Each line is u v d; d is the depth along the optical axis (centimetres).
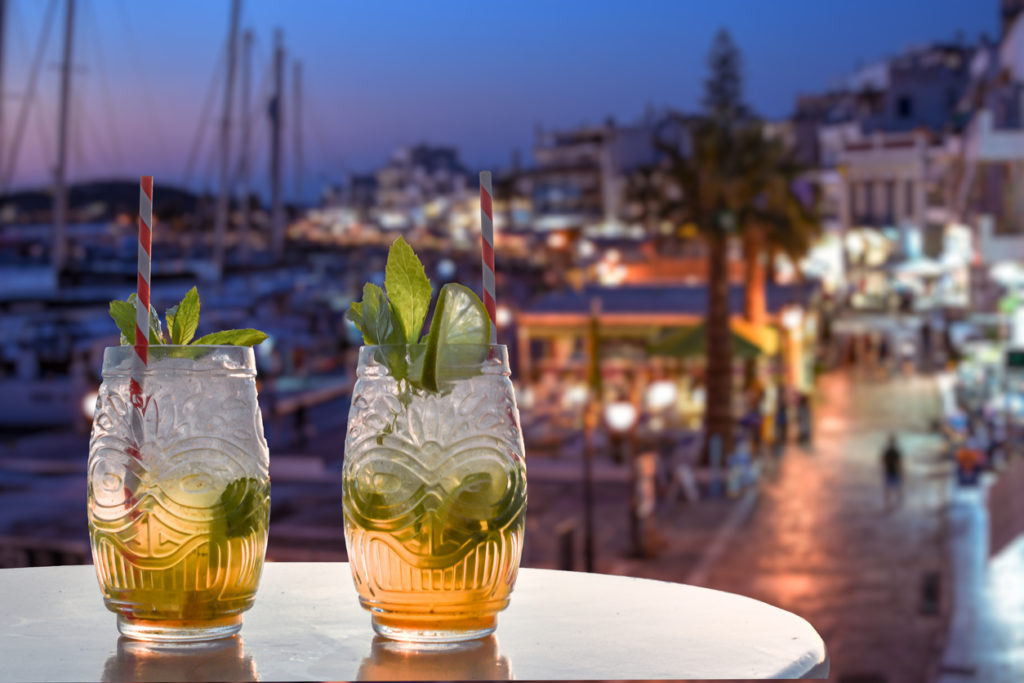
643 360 4200
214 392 158
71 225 10756
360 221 17550
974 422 3716
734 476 3117
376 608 155
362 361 163
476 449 155
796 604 1914
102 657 145
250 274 7350
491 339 164
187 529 152
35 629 159
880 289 8700
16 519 2875
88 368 4797
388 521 152
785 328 4591
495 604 155
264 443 165
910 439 4078
